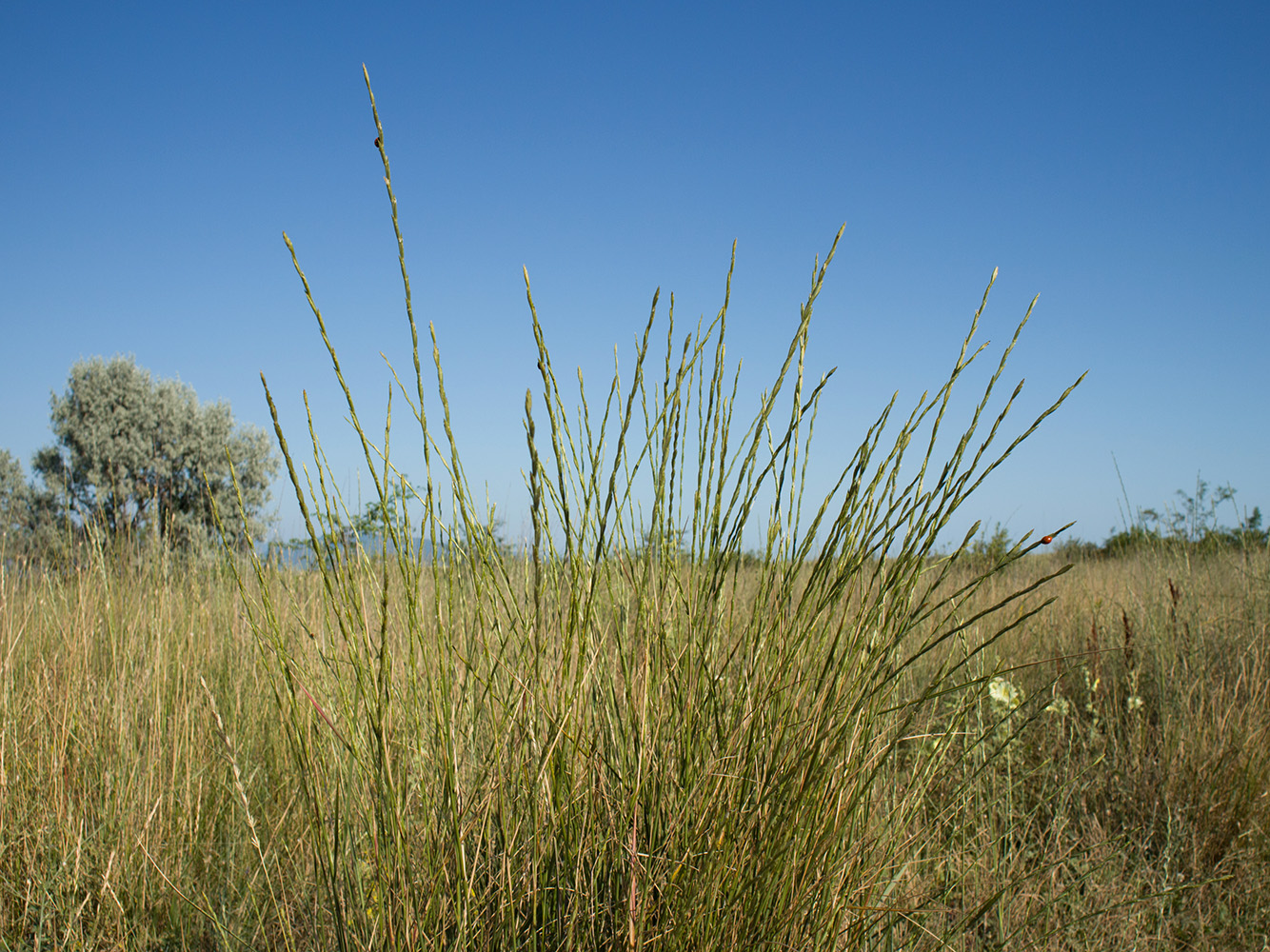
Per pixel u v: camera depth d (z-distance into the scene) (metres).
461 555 1.48
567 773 1.41
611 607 1.62
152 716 2.64
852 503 1.44
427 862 1.30
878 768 1.42
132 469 14.56
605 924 1.34
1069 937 1.99
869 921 1.50
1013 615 4.53
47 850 2.18
